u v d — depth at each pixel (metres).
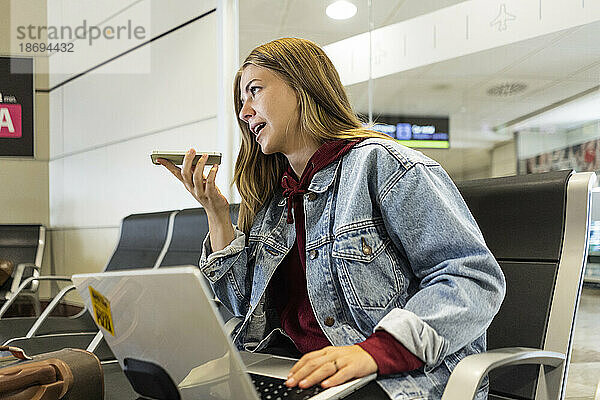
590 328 2.58
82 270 5.29
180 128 4.14
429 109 3.04
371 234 1.30
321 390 1.05
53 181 5.78
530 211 1.46
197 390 0.99
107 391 1.69
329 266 1.34
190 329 0.90
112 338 1.09
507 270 1.45
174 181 4.21
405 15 3.09
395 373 1.15
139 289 0.93
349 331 1.31
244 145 1.63
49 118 5.83
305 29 3.36
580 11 2.67
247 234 1.64
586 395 2.57
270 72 1.45
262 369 1.24
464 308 1.16
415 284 1.34
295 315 1.47
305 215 1.41
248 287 1.62
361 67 3.20
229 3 3.67
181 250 2.98
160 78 4.32
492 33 2.87
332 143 1.41
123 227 3.52
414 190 1.26
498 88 2.87
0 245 5.16
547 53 2.75
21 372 1.04
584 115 2.66
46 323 2.99
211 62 3.85
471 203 1.58
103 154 4.96
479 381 1.03
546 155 2.75
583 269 1.34
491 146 2.89
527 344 1.35
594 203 2.60
